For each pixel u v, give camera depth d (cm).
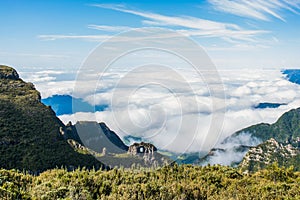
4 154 8638
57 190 5047
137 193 4872
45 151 8631
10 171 6738
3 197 4681
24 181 6156
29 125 9969
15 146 8981
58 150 8544
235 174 6888
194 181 5891
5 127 9425
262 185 6203
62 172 6372
